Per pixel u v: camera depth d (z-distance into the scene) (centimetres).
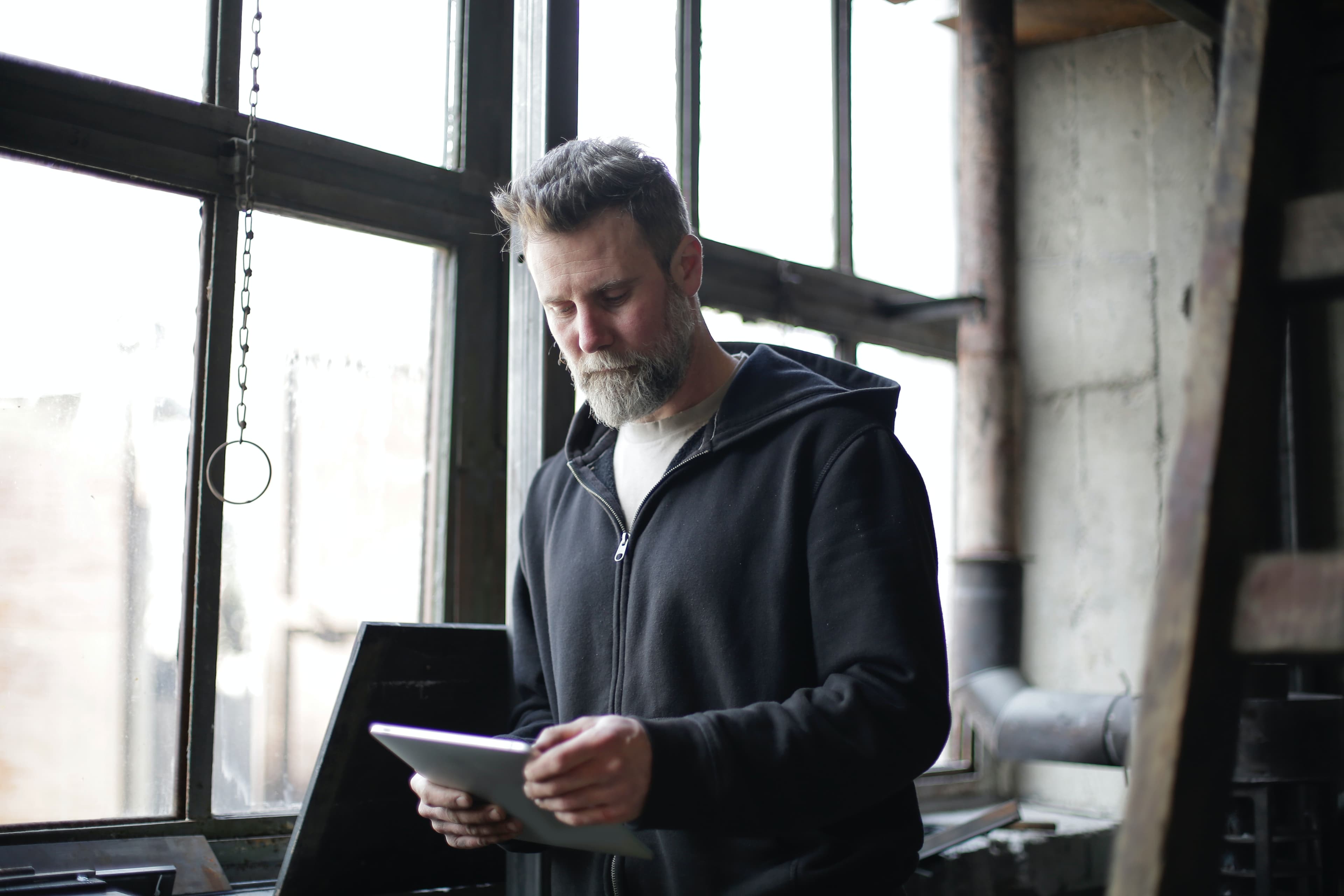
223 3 195
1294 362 337
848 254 319
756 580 125
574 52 195
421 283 221
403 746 106
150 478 185
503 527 226
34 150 172
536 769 95
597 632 136
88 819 175
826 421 128
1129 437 353
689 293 136
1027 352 375
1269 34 79
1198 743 70
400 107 219
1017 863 290
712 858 124
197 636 186
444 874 168
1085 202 369
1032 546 367
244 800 193
